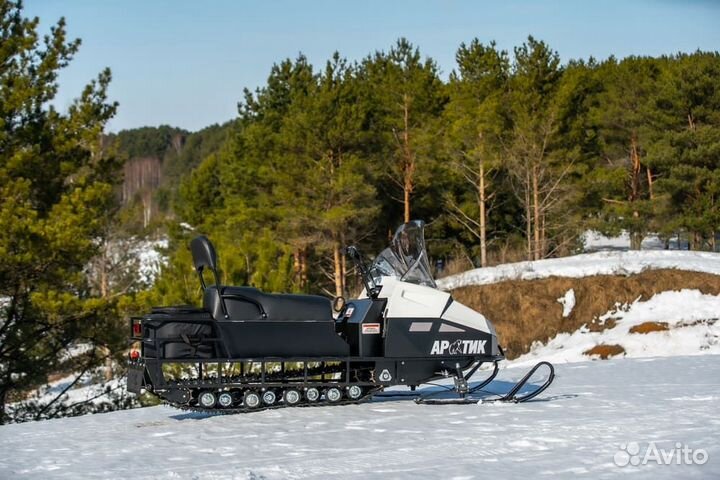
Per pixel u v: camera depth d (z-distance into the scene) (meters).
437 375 9.75
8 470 6.96
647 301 24.64
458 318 9.85
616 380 12.62
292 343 9.34
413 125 40.03
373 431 8.14
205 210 47.84
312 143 36.59
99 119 19.97
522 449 7.14
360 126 37.03
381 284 10.02
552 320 25.31
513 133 38.41
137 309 18.25
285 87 43.97
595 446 7.16
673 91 41.41
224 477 6.38
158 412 10.61
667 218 41.41
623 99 45.44
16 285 18.23
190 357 9.02
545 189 39.41
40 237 17.05
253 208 38.16
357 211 36.31
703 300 23.91
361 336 9.65
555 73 40.03
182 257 18.53
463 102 38.97
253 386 9.24
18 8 19.44
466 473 6.28
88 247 18.06
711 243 40.84
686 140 40.47
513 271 27.55
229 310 9.18
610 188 41.84
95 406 19.28
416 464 6.66
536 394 10.10
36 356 19.45
